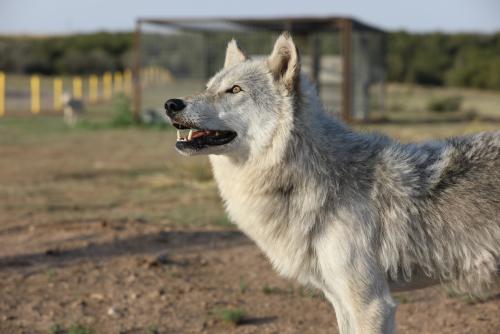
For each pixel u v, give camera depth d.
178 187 13.21
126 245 8.48
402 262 4.73
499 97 44.59
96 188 13.05
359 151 4.87
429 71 55.06
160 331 6.11
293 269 4.85
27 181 13.70
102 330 6.12
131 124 25.36
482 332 6.04
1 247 8.40
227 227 9.53
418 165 4.83
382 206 4.72
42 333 6.07
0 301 6.71
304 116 4.80
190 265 7.80
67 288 7.07
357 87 26.50
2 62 59.88
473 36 60.06
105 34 69.88
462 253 4.71
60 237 8.81
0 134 22.20
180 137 5.10
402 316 6.45
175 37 27.45
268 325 6.25
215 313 6.47
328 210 4.70
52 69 61.47
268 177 4.80
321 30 26.09
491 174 4.74
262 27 25.48
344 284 4.64
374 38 27.67
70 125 25.61
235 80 4.96
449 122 26.14
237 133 4.91
